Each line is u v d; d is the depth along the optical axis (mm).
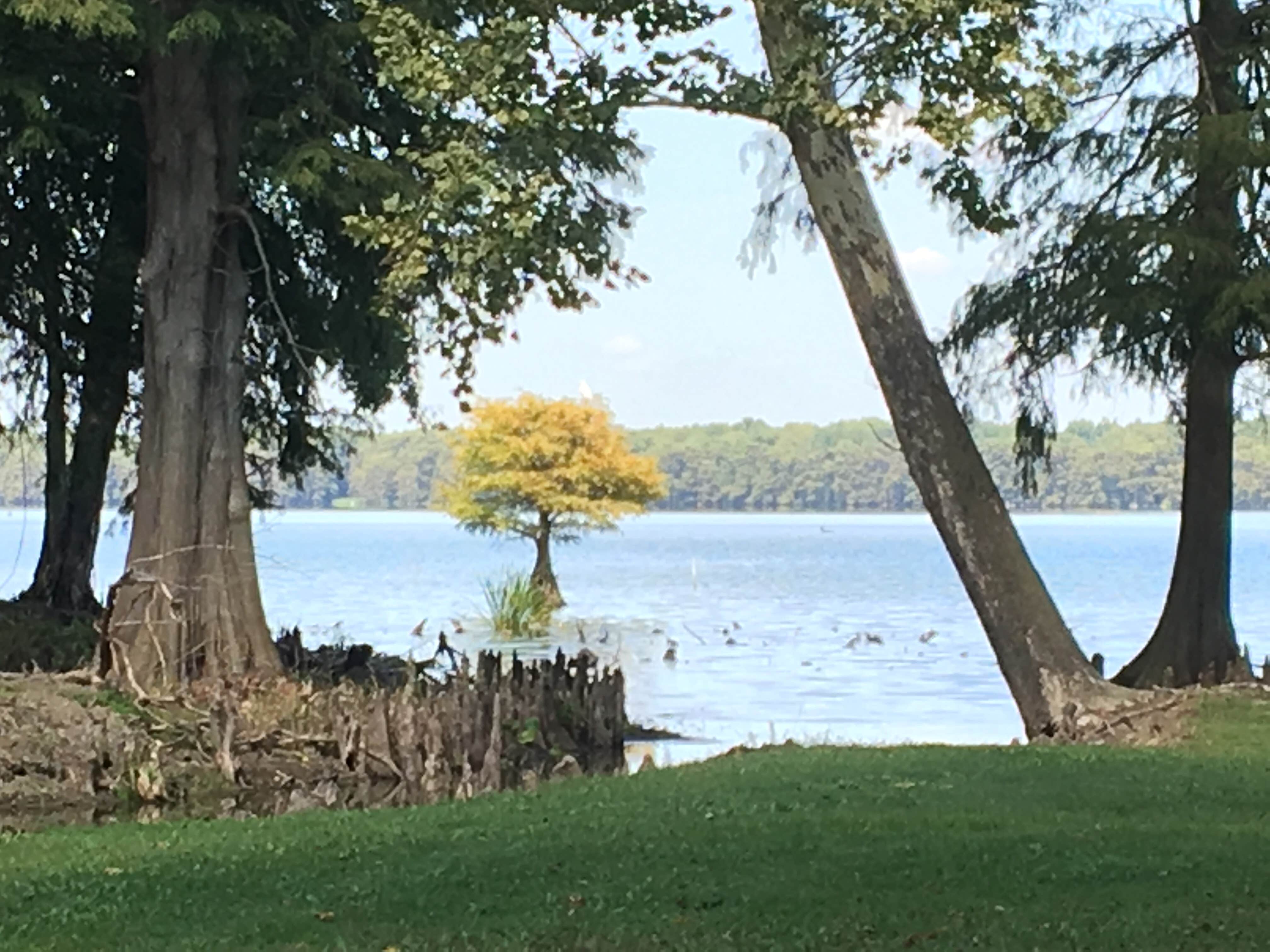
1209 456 24875
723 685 33938
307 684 23219
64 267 30422
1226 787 13852
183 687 22812
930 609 63375
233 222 25281
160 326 24781
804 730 26172
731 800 13086
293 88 24844
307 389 29703
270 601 63781
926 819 11797
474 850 11078
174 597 23984
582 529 65500
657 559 121188
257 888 9977
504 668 32000
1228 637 24781
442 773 19859
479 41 19719
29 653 26766
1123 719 20438
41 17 19750
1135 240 21891
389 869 10461
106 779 18672
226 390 25156
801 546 156750
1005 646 21453
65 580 31641
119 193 29281
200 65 24484
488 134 20672
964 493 21484
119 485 42625
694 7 19766
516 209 19859
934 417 21500
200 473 24656
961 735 25594
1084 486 143375
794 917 8477
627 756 23047
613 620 54719
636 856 10461
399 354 29219
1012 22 18844
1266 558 120938
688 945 7883
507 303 21531
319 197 22828
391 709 20234
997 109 18547
